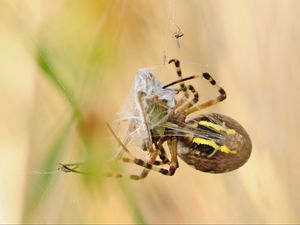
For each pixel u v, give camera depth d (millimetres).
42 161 127
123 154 133
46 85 136
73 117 109
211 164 134
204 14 159
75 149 122
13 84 144
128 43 146
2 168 144
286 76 161
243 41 161
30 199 139
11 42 138
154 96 133
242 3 161
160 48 151
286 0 161
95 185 117
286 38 161
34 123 137
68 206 146
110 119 113
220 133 133
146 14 147
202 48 160
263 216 161
